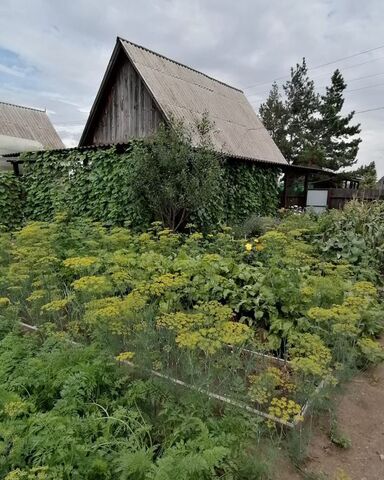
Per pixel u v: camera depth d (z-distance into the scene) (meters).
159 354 2.39
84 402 2.03
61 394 1.97
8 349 2.55
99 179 6.80
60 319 3.10
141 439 1.79
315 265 4.06
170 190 6.30
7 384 2.10
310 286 3.07
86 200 7.07
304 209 10.52
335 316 2.30
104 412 1.97
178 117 7.91
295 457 1.87
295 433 1.92
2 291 3.76
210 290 3.42
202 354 2.57
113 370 2.26
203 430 1.67
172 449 1.58
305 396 2.12
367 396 2.55
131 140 6.66
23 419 1.81
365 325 3.25
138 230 6.48
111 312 2.23
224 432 1.76
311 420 2.11
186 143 6.58
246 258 4.55
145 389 2.06
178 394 2.11
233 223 8.41
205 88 11.10
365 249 4.82
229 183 8.75
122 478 1.44
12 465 1.54
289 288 3.14
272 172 10.50
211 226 7.72
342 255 4.72
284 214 9.10
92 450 1.61
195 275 3.54
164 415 1.97
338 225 5.35
